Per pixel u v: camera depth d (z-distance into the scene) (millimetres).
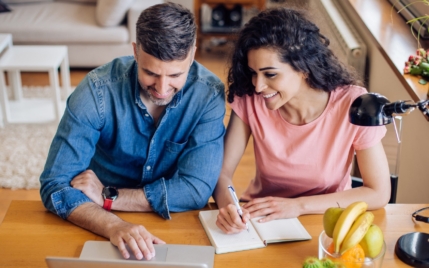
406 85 1992
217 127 1732
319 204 1627
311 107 1721
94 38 4270
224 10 4930
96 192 1639
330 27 3244
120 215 1622
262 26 1531
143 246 1424
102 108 1663
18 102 3959
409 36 2412
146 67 1504
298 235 1511
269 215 1589
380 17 2652
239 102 1811
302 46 1549
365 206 1332
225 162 1833
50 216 1604
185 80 1589
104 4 4176
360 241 1309
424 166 2082
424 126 2080
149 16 1462
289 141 1771
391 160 2105
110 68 1696
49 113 3811
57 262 1217
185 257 1414
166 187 1653
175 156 1765
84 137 1661
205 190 1684
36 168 3162
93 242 1479
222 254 1448
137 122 1696
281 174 1815
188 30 1484
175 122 1725
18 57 3613
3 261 1416
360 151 1714
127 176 1819
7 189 3006
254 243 1476
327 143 1742
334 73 1654
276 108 1654
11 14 4379
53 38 4246
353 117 1365
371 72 2939
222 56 4934
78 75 4492
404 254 1415
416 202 2189
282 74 1564
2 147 3355
